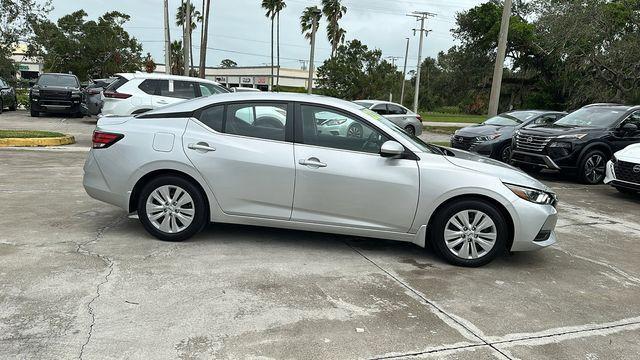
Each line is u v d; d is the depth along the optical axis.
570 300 4.43
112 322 3.53
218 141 5.09
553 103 52.88
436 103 82.00
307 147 5.05
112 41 44.28
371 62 52.31
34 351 3.13
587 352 3.53
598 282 4.92
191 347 3.28
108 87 11.59
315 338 3.48
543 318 4.03
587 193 9.85
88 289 4.02
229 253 5.04
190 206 5.19
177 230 5.22
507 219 5.05
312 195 5.02
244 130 5.16
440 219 5.03
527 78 58.78
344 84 50.44
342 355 3.29
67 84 20.70
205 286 4.21
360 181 4.96
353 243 5.59
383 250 5.43
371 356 3.29
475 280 4.75
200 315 3.71
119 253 4.86
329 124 5.11
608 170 9.40
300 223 5.10
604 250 6.02
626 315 4.18
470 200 4.98
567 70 33.00
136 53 47.44
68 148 11.82
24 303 3.74
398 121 18.73
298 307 3.94
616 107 11.66
